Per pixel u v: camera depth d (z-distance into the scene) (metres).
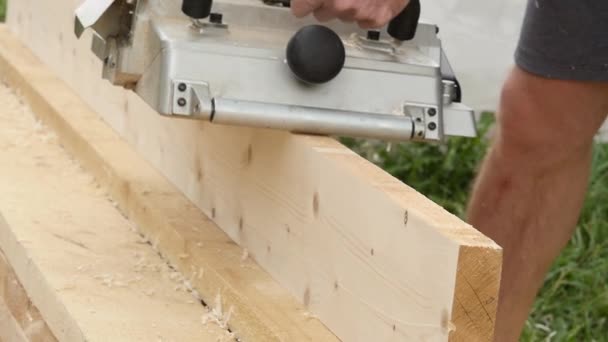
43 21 5.00
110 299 3.01
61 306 2.94
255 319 2.84
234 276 3.06
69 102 4.50
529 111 3.55
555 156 3.59
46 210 3.63
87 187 3.92
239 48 2.84
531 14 3.49
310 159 2.84
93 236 3.48
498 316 3.72
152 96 2.82
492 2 5.11
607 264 5.01
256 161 3.17
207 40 2.84
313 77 2.79
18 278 3.37
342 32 3.10
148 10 2.92
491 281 2.24
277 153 3.03
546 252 3.70
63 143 4.29
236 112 2.76
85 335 2.77
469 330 2.26
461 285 2.23
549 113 3.52
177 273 3.27
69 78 4.70
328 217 2.77
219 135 3.41
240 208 3.28
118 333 2.81
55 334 3.00
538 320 4.61
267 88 2.82
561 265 4.97
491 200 3.74
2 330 3.57
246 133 3.23
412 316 2.39
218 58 2.81
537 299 4.73
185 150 3.66
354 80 2.90
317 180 2.81
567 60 3.42
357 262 2.64
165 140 3.82
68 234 3.46
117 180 3.77
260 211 3.15
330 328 2.79
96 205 3.76
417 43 3.10
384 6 2.84
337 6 2.78
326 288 2.80
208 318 2.99
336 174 2.72
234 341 2.89
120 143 4.11
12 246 3.41
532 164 3.63
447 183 5.66
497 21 5.14
